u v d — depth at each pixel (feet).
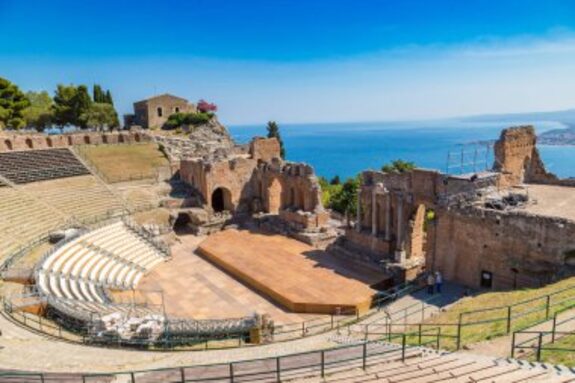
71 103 309.42
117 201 190.29
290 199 186.60
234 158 207.41
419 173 126.31
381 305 113.39
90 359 70.03
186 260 159.94
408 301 109.40
